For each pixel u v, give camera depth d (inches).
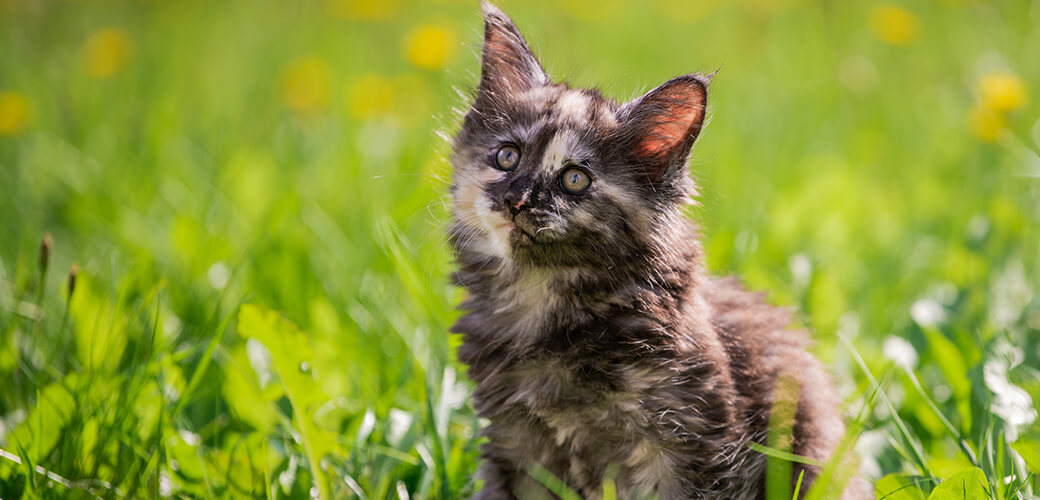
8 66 324.2
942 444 145.0
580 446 134.8
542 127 144.5
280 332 132.2
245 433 144.6
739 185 237.6
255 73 327.0
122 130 276.4
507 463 141.6
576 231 137.7
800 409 139.2
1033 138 253.9
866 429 149.1
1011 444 123.3
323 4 397.4
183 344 173.6
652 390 129.3
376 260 195.8
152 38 369.1
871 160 268.2
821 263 202.7
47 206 236.4
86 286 161.8
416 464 141.5
